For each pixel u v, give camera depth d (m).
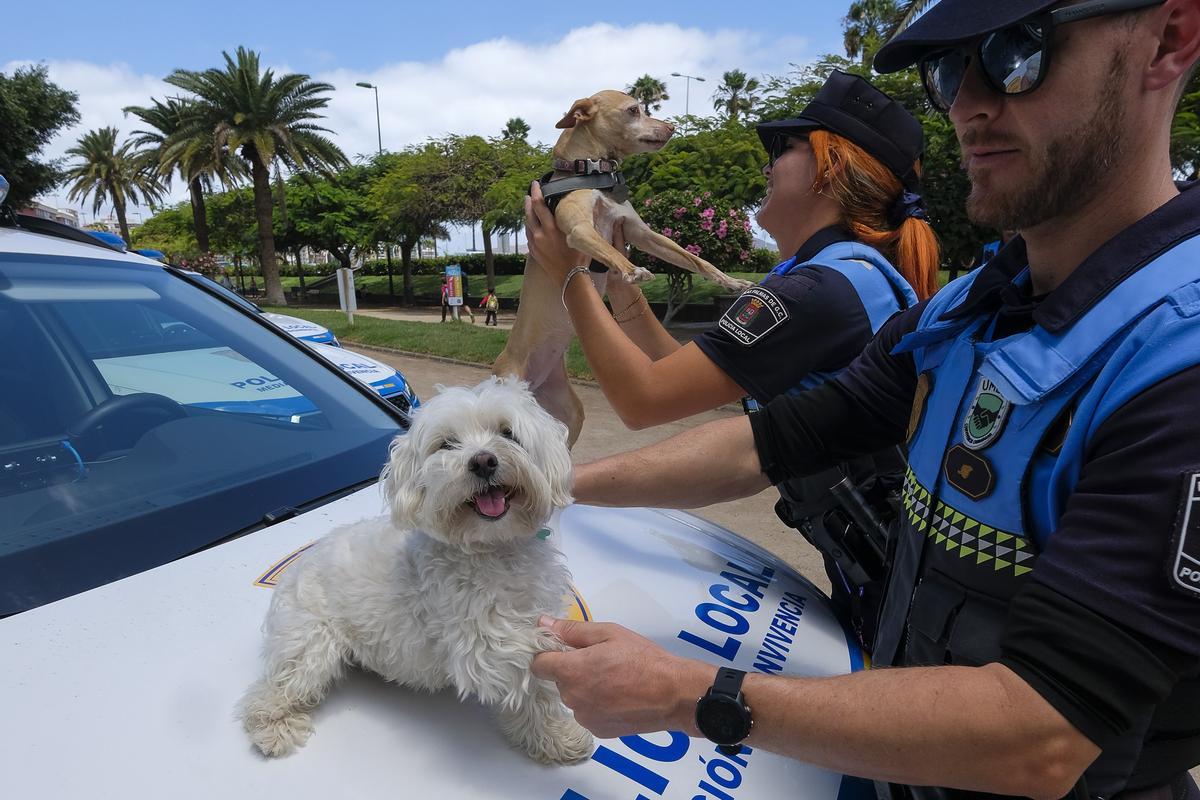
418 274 44.81
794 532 4.73
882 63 1.20
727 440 1.69
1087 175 0.98
